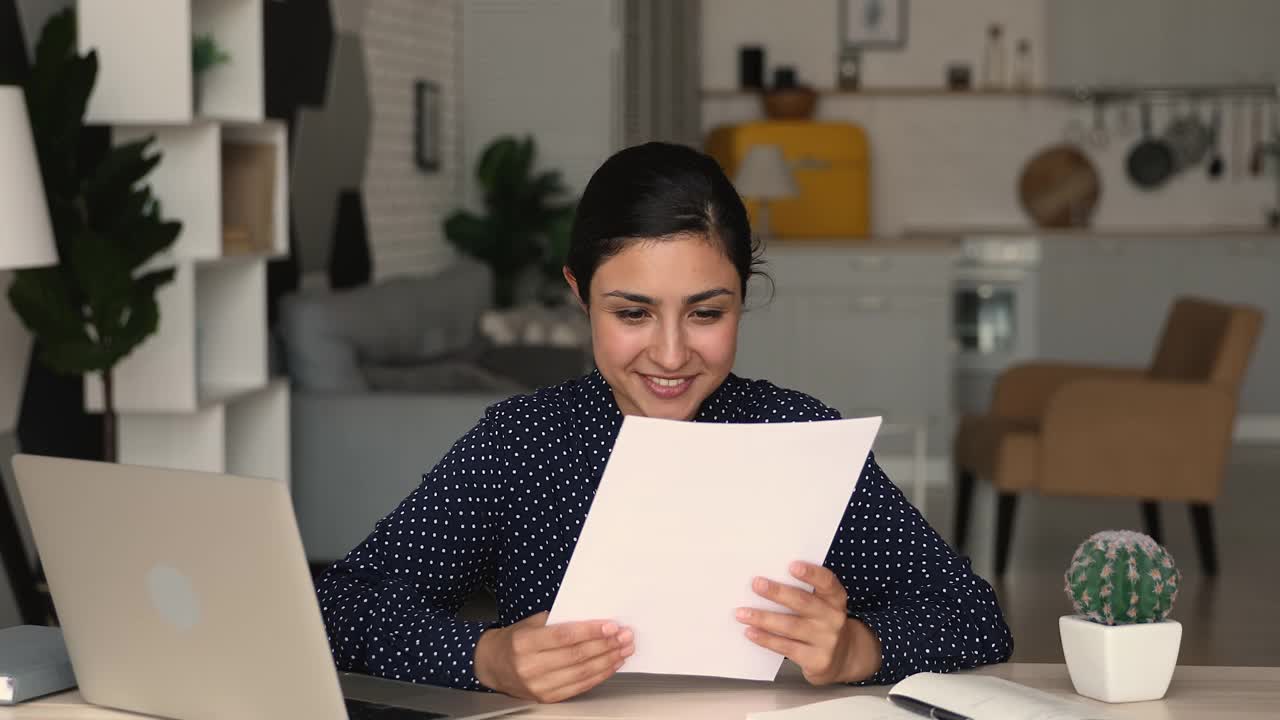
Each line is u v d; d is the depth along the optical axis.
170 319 3.91
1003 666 1.56
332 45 5.88
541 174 7.70
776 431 1.29
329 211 5.87
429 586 1.59
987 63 8.60
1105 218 8.73
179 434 4.16
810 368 6.67
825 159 7.96
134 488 1.29
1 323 3.80
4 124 2.93
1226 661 3.89
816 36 8.59
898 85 8.62
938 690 1.32
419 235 7.21
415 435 4.54
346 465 4.54
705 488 1.30
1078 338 7.89
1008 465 4.98
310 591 1.23
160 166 4.03
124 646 1.37
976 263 7.89
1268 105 8.62
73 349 3.50
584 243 1.44
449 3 7.70
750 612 1.37
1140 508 6.28
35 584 3.56
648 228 1.40
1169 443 4.93
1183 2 8.52
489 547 1.63
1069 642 1.43
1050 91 8.55
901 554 1.59
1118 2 8.53
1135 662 1.40
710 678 1.50
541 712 1.37
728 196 1.42
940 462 6.74
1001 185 8.72
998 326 7.90
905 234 8.27
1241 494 6.54
